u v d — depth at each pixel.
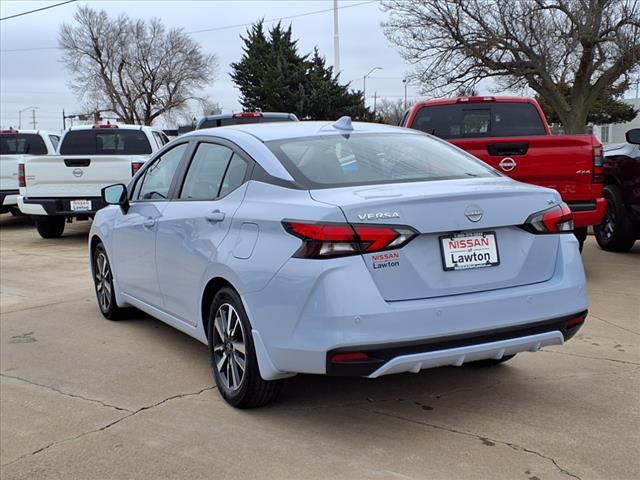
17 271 9.26
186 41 70.00
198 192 4.59
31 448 3.68
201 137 4.85
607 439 3.52
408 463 3.31
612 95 26.03
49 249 11.51
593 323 5.65
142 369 4.91
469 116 8.36
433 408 3.98
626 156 8.51
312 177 3.80
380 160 4.11
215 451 3.53
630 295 6.53
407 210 3.38
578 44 22.88
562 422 3.74
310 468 3.30
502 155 7.02
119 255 5.78
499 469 3.22
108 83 68.69
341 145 4.22
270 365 3.62
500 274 3.60
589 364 4.69
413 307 3.33
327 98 44.19
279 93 44.72
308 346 3.36
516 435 3.59
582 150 7.00
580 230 7.77
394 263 3.36
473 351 3.45
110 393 4.45
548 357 4.86
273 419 3.89
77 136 12.52
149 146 12.61
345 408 4.02
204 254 4.16
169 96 70.81
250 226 3.79
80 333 5.94
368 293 3.29
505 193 3.62
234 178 4.20
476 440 3.54
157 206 5.06
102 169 11.27
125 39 69.00
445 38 24.48
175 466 3.39
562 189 7.04
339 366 3.29
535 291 3.62
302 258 3.39
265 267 3.57
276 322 3.51
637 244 9.91
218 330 4.14
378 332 3.28
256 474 3.26
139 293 5.50
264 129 4.48
